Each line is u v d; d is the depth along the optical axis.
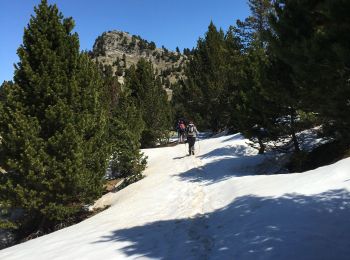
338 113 7.19
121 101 25.97
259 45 21.75
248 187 14.09
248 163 21.61
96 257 9.59
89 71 19.36
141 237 11.05
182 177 20.36
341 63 6.45
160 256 9.13
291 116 18.55
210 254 8.79
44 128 17.45
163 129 39.78
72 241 11.74
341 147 17.28
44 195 16.94
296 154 18.52
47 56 17.53
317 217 9.47
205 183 17.94
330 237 8.37
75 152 17.16
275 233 9.01
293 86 10.06
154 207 15.23
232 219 11.07
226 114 38.62
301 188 11.95
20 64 17.69
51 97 17.48
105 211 16.77
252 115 20.33
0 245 18.28
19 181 17.16
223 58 40.28
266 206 11.11
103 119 19.41
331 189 11.20
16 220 18.55
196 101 41.72
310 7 7.07
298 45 6.86
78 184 16.98
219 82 39.16
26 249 11.88
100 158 18.72
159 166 25.28
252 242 8.84
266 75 11.87
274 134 19.72
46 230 18.05
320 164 17.44
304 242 8.27
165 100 51.31
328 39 6.30
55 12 18.41
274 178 14.31
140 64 40.94
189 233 10.80
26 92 17.38
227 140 30.47
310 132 21.73
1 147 17.06
